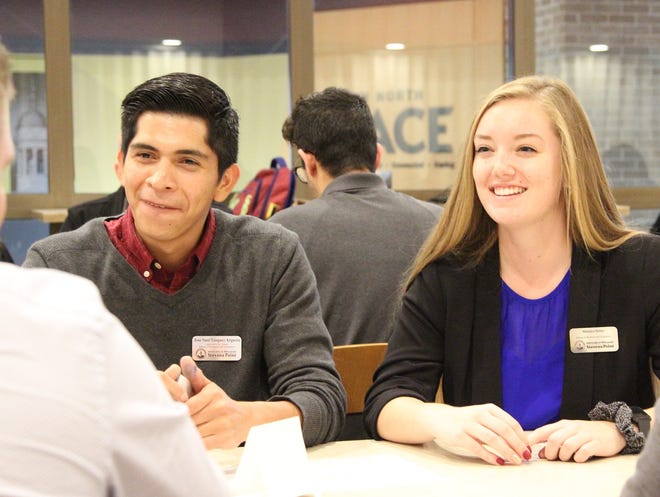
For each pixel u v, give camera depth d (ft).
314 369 6.07
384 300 8.18
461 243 6.51
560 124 6.07
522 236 6.21
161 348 6.12
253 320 6.25
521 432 5.25
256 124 18.53
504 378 6.31
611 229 6.32
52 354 2.42
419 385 6.21
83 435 2.39
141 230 5.95
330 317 8.14
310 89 18.61
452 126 19.13
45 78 17.13
